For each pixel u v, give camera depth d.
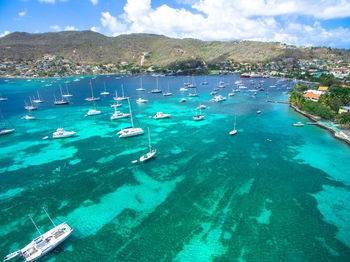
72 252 38.94
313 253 38.47
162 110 138.38
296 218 46.16
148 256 38.09
